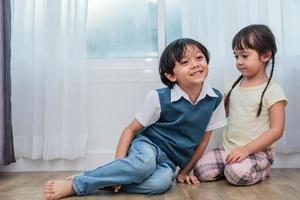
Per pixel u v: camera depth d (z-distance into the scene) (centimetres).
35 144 146
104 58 160
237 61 131
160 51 158
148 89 155
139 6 164
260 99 127
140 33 164
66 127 146
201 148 128
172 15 162
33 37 147
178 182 123
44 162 151
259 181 121
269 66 138
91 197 100
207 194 104
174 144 121
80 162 152
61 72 147
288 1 143
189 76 116
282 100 125
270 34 129
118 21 164
